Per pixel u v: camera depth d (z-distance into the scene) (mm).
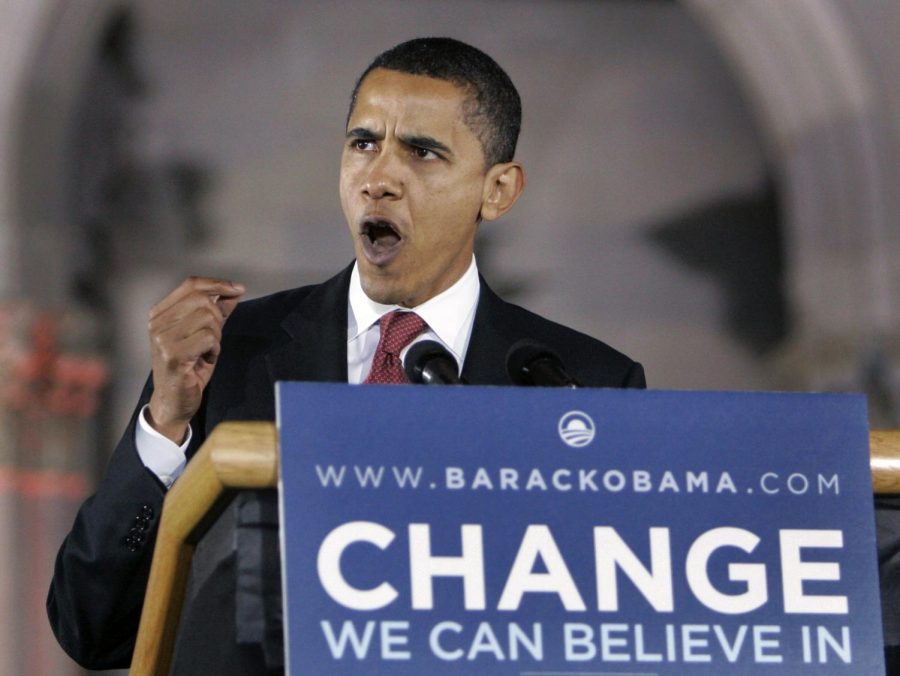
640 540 5207
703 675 5133
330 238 34344
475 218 7852
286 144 34344
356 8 34844
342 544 5000
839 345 32781
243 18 34344
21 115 30312
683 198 35781
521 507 5152
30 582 29297
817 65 33156
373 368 7418
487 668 4988
